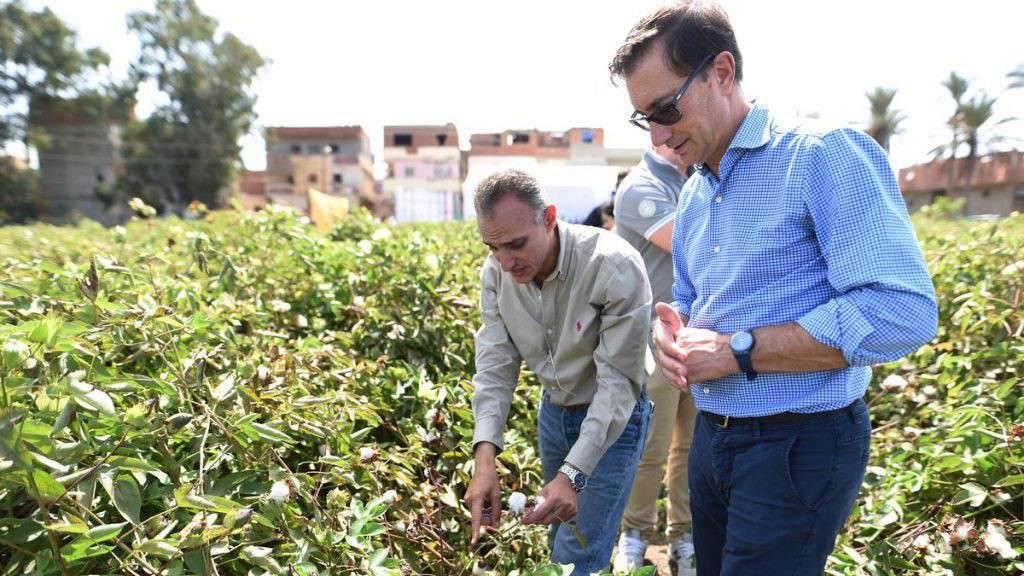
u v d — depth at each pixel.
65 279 2.58
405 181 56.62
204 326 2.26
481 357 2.42
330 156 55.06
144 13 42.62
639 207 3.06
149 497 1.61
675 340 1.73
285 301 3.68
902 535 2.43
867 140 1.52
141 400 1.88
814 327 1.50
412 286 3.54
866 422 1.69
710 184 1.79
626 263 2.15
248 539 1.67
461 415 2.66
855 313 1.45
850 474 1.65
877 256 1.45
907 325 1.41
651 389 3.04
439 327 3.51
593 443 2.07
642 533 3.28
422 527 2.22
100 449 1.58
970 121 51.28
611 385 2.12
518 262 2.07
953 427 2.66
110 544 1.53
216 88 45.12
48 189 46.06
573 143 57.47
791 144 1.59
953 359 3.13
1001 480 2.17
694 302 1.90
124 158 44.00
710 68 1.59
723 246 1.71
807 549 1.67
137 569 1.50
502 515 2.45
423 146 57.59
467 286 4.29
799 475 1.64
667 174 3.11
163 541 1.43
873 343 1.44
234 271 3.15
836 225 1.51
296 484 1.79
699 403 1.85
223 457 1.77
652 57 1.59
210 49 45.03
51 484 1.35
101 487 1.58
